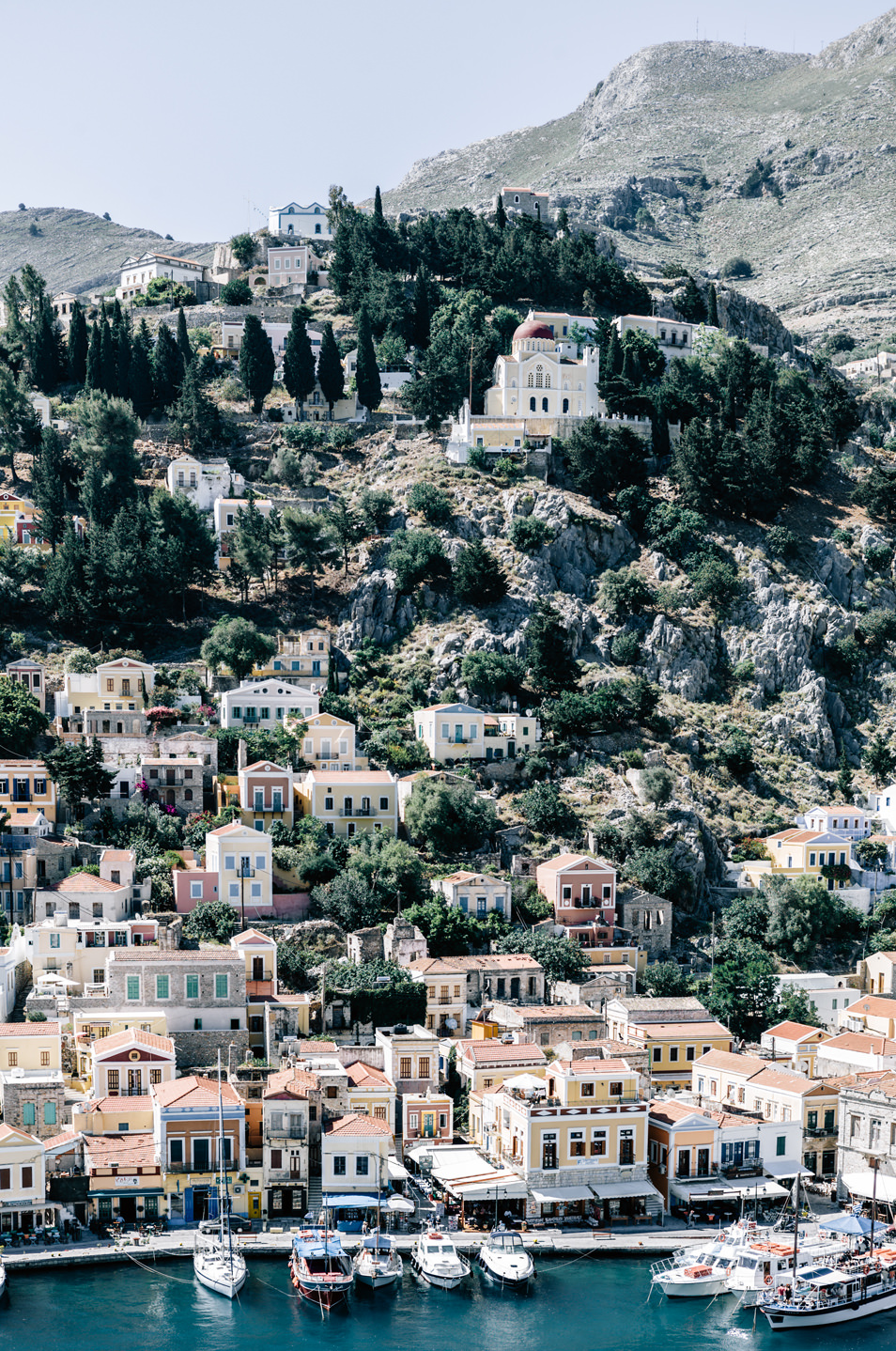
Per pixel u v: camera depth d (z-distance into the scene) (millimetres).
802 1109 151750
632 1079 146375
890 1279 131625
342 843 198500
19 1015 161000
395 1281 129875
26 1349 114250
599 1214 142375
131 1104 142375
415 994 169500
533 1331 121125
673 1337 121938
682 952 198125
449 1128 151375
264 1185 138125
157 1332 118312
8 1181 132750
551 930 191250
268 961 166375
